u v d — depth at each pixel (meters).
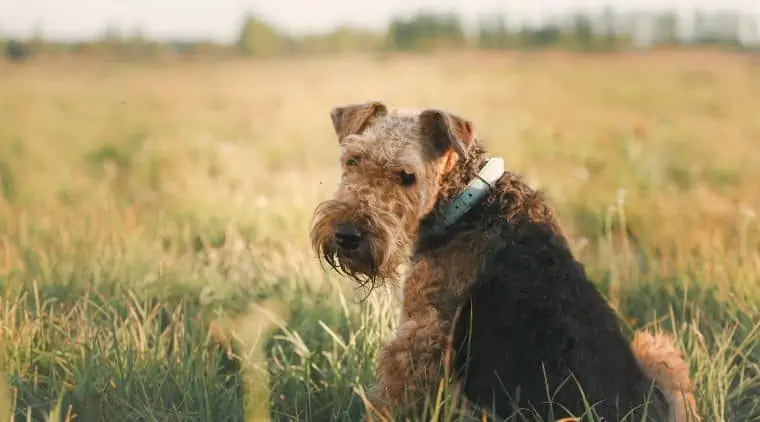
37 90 29.97
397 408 3.48
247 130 17.78
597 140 14.88
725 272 5.34
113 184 10.05
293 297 4.82
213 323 4.32
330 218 3.64
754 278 5.23
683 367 3.53
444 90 29.08
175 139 14.99
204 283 5.05
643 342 3.68
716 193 9.89
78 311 4.45
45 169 10.98
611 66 45.53
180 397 3.53
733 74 38.34
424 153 3.78
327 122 19.30
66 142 15.04
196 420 3.36
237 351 4.15
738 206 7.94
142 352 3.80
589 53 56.09
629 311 5.03
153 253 5.77
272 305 4.67
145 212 7.55
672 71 40.97
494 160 3.76
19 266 5.33
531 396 3.03
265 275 5.15
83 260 5.47
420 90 27.98
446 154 3.82
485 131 16.83
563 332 3.07
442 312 3.48
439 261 3.57
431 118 3.80
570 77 37.84
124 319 4.47
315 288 4.96
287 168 11.81
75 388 3.45
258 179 9.96
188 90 30.41
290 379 3.84
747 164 12.71
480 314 3.32
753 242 6.62
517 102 25.72
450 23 59.00
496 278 3.35
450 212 3.71
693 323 4.29
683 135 16.94
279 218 7.07
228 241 5.93
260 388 3.35
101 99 26.52
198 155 12.64
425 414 3.13
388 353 3.58
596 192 9.23
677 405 3.25
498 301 3.28
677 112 22.86
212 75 39.09
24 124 18.34
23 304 4.55
